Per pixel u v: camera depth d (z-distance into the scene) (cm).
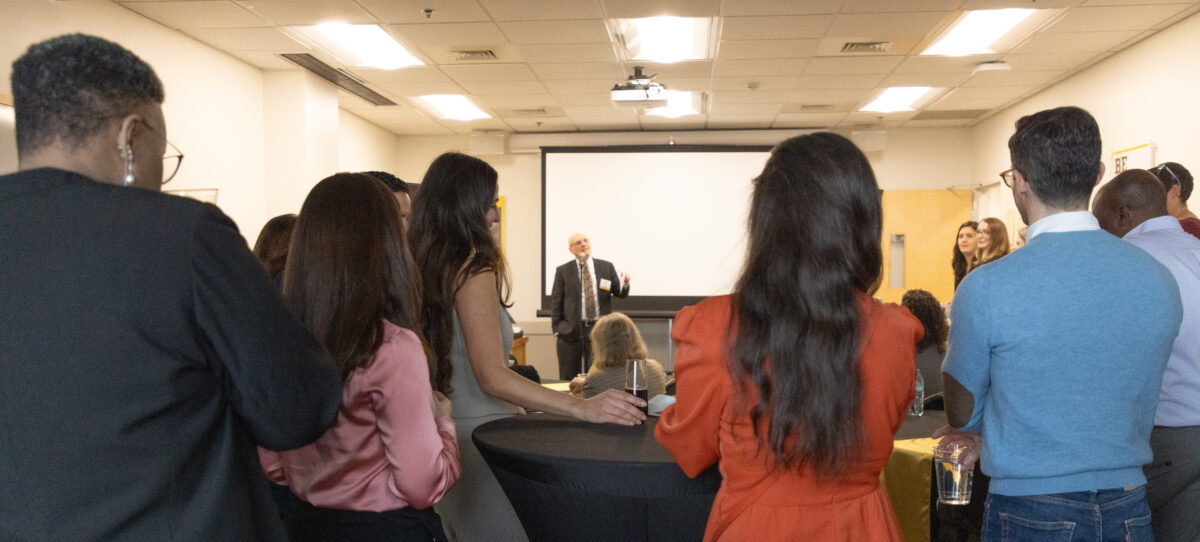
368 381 116
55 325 76
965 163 849
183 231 81
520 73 606
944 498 156
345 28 497
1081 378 118
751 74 607
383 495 120
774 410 94
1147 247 166
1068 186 123
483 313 155
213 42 518
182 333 81
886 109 752
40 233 77
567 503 131
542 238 863
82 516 76
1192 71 466
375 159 845
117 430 77
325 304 118
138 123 86
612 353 311
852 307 94
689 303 853
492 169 164
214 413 85
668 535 127
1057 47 535
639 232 858
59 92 80
